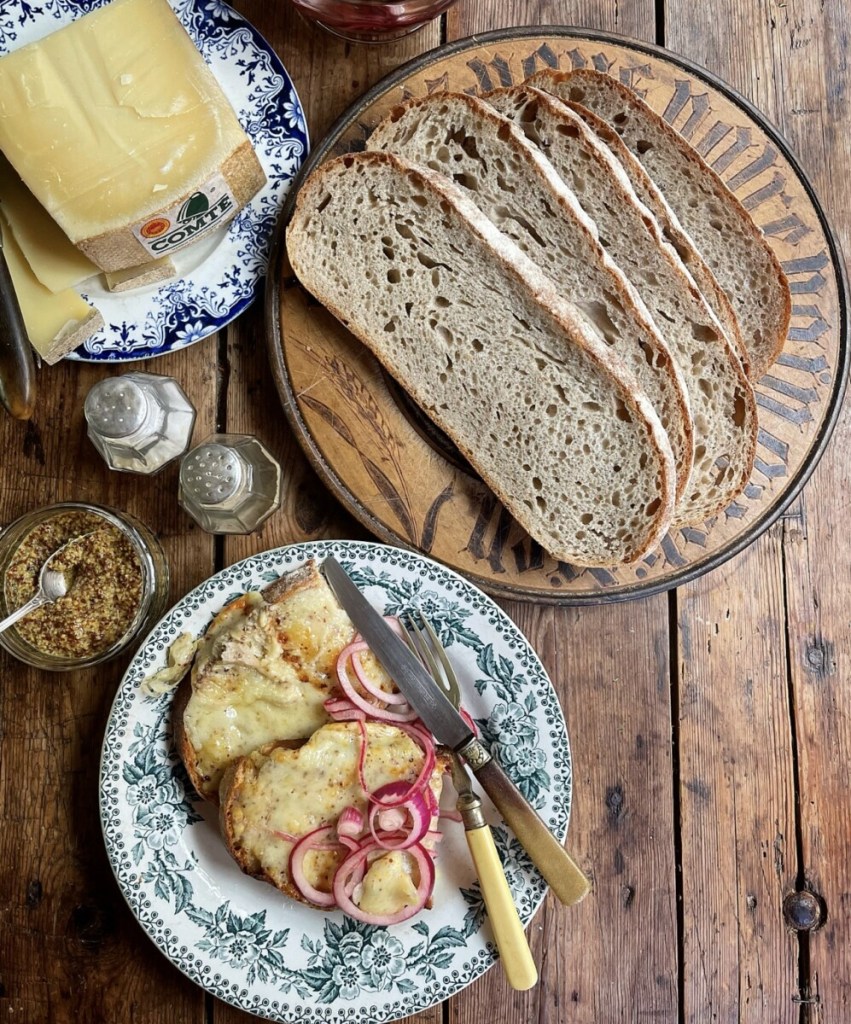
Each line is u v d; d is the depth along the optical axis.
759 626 0.61
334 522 0.60
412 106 0.56
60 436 0.60
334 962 0.54
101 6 0.58
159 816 0.54
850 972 0.60
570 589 0.58
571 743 0.60
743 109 0.60
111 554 0.57
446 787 0.56
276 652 0.53
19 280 0.56
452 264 0.56
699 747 0.60
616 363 0.53
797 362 0.60
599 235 0.56
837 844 0.60
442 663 0.55
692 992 0.59
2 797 0.58
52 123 0.54
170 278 0.58
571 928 0.59
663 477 0.54
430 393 0.57
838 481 0.62
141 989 0.58
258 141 0.58
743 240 0.58
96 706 0.59
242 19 0.58
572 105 0.57
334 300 0.57
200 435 0.60
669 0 0.62
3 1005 0.58
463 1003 0.58
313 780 0.51
